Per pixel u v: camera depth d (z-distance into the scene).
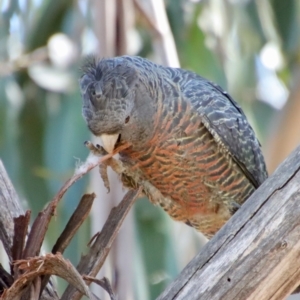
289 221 6.79
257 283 6.82
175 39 15.02
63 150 14.59
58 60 15.80
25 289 7.24
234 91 14.91
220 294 6.88
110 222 7.68
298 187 6.82
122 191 10.43
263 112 15.88
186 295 6.96
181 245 14.05
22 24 15.23
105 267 10.46
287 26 14.97
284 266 6.78
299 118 12.59
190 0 15.07
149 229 14.38
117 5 11.56
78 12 15.30
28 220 7.44
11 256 7.69
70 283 7.31
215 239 7.05
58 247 7.59
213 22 14.82
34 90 15.84
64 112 15.23
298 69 13.82
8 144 15.43
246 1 15.09
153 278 14.11
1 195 8.45
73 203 13.88
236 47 15.04
